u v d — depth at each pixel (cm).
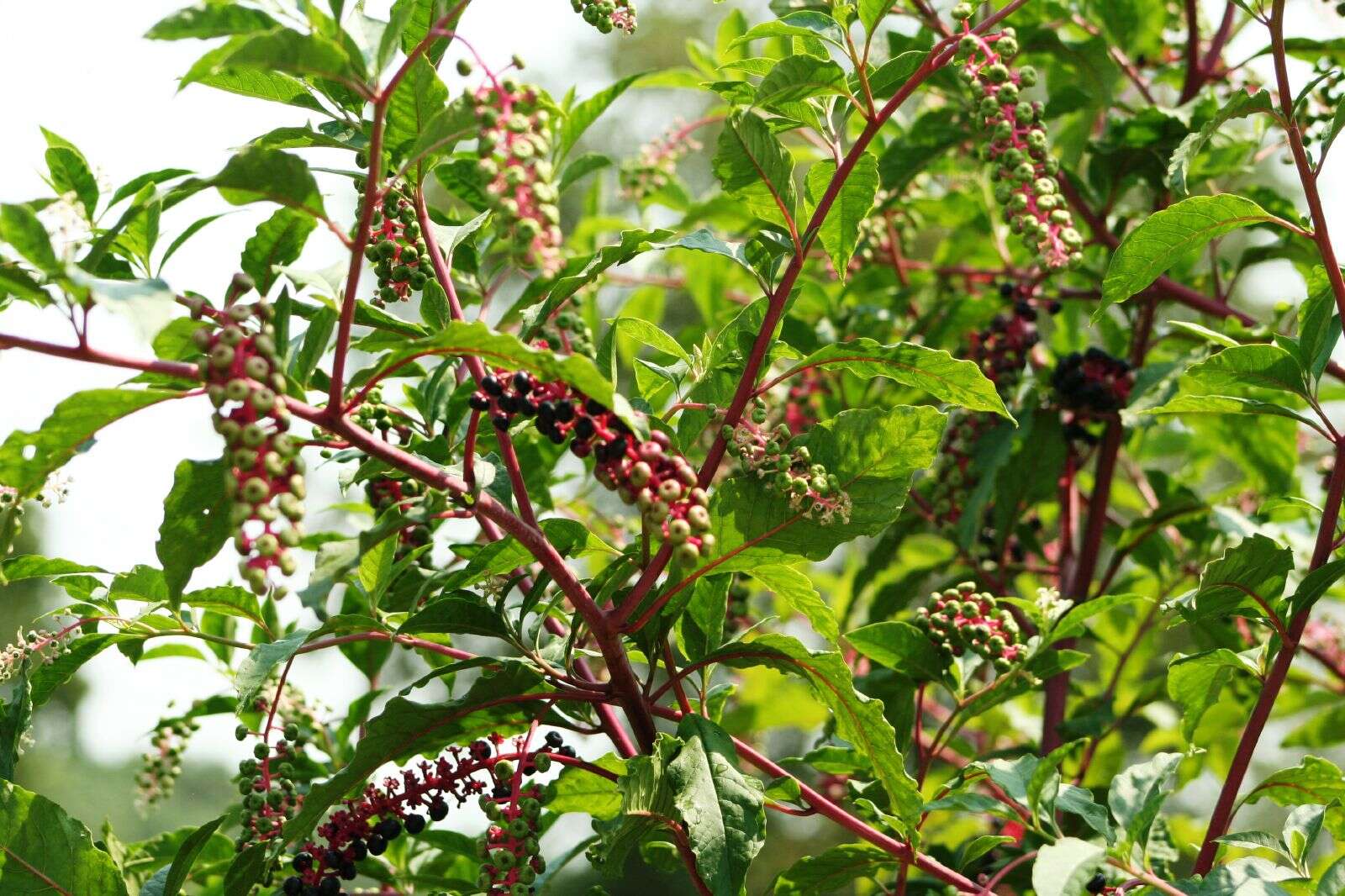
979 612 171
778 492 146
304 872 149
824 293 214
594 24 150
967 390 151
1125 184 197
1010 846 181
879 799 166
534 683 150
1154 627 217
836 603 253
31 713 159
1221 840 155
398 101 150
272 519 129
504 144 132
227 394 129
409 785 150
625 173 229
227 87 150
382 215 150
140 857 174
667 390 187
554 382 139
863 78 150
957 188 232
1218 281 196
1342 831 163
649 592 152
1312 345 157
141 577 161
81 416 134
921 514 208
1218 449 218
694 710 162
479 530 179
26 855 156
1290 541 201
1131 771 153
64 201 136
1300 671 215
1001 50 152
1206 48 214
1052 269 150
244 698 147
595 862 149
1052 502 222
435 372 151
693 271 237
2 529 141
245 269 149
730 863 141
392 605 163
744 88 162
